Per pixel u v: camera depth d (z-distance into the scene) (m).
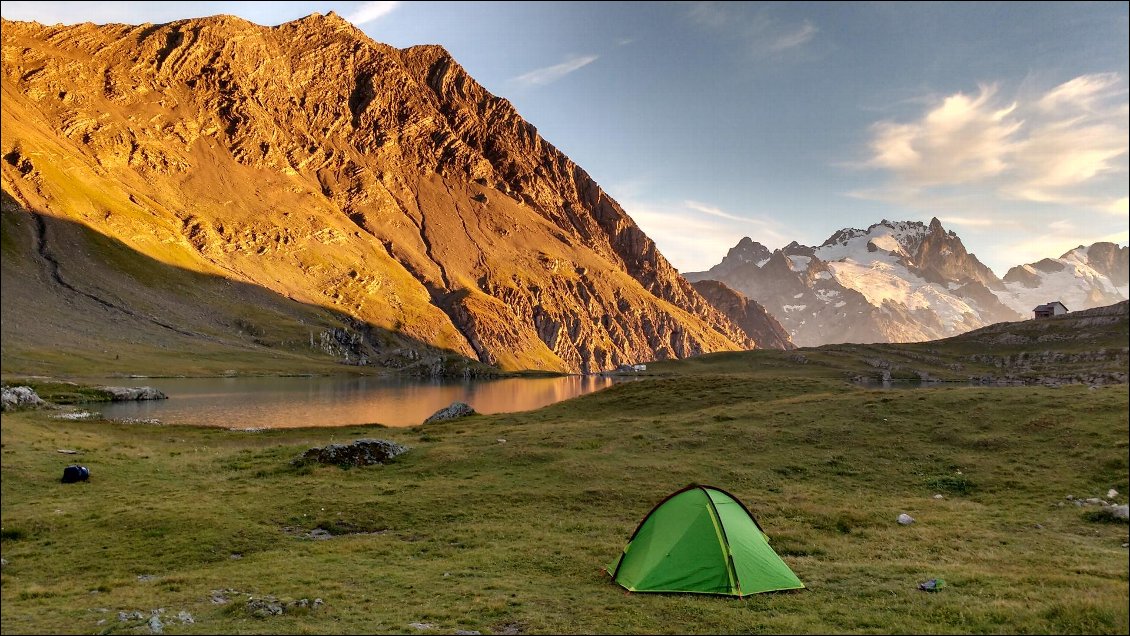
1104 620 15.34
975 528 27.48
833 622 16.77
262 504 32.34
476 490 34.66
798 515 29.73
